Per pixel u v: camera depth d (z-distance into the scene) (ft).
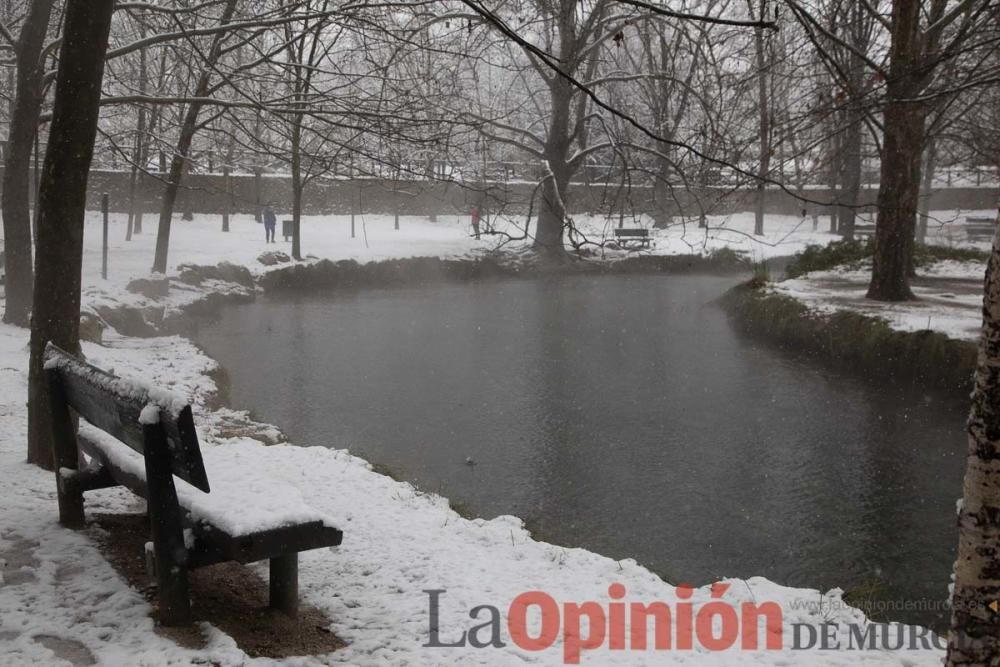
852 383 52.85
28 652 12.99
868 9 58.59
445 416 44.75
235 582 16.97
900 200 66.39
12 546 17.56
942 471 36.42
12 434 27.27
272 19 33.99
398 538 20.67
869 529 29.94
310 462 27.91
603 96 95.35
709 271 112.78
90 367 17.01
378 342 65.57
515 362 58.75
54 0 50.52
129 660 12.87
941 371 51.80
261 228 129.70
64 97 21.40
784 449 39.55
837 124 46.80
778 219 167.12
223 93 61.93
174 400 13.50
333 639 14.84
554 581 18.66
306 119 53.06
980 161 105.19
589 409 46.50
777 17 20.11
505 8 47.55
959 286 78.07
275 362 57.52
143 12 44.45
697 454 38.63
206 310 77.15
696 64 47.06
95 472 18.74
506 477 35.17
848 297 70.38
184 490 15.51
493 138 44.52
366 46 37.40
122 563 17.06
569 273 106.42
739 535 29.35
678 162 35.50
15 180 51.13
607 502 32.42
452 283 102.78
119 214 131.54
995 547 9.65
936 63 34.32
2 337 47.29
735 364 58.23
